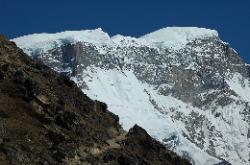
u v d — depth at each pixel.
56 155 96.19
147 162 113.88
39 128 100.94
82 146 103.56
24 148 92.12
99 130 115.19
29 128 98.75
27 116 102.69
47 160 93.12
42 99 108.50
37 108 106.12
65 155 97.50
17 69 113.88
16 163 87.69
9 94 106.38
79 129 107.25
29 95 107.38
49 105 107.62
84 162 100.44
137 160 111.56
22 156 89.56
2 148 88.56
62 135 101.19
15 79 110.06
